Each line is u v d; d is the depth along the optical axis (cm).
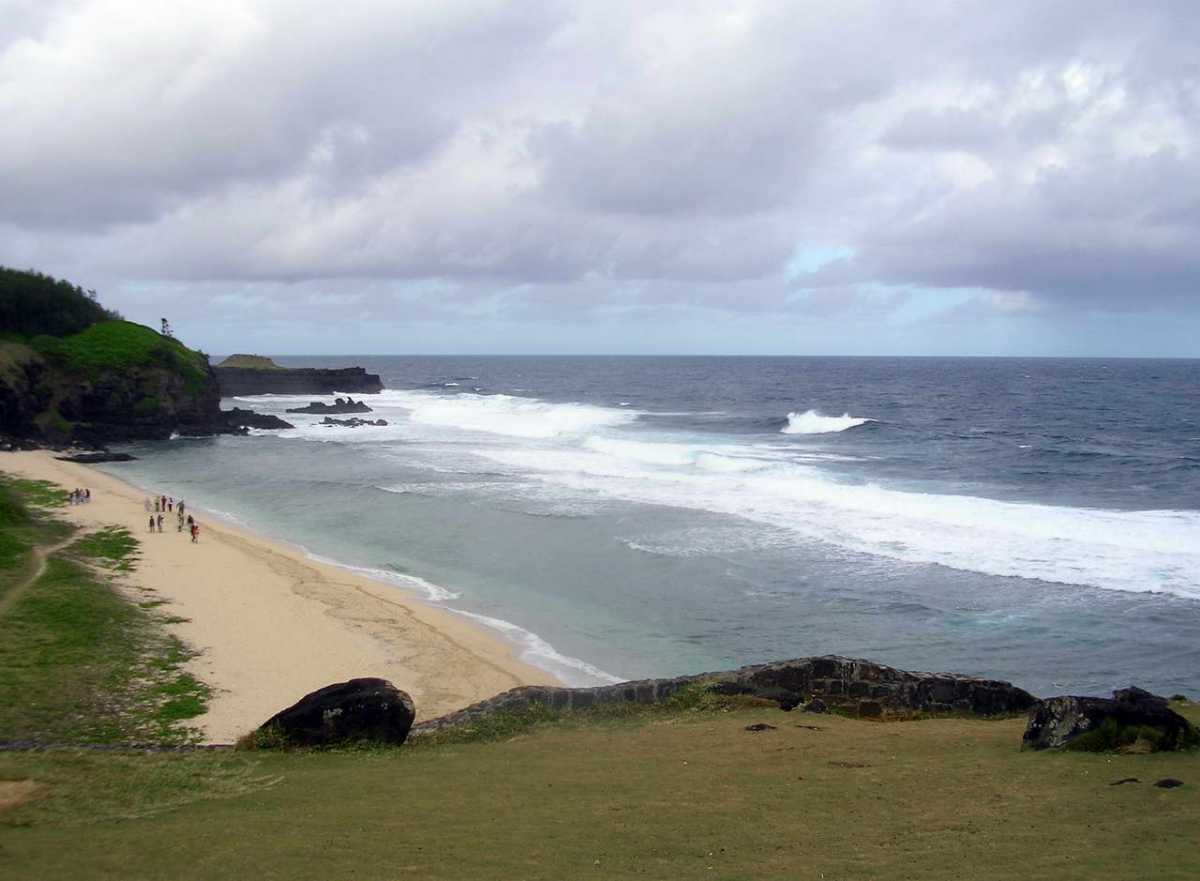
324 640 2584
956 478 5172
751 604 2914
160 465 6562
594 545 3684
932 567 3216
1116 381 17438
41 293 9262
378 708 1627
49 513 4356
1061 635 2562
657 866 957
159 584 3125
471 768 1427
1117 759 1255
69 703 2017
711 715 1758
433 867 972
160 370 8506
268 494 5200
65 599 2791
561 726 1716
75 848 1076
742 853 990
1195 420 9119
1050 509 3988
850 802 1167
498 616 2867
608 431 7881
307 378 14625
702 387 16238
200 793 1327
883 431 7756
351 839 1078
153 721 1950
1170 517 3803
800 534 3719
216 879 959
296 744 1606
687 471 5369
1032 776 1213
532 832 1088
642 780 1321
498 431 8375
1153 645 2472
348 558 3653
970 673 2330
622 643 2603
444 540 3875
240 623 2720
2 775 1415
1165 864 873
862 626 2691
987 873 884
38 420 7662
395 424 9269
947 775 1260
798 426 8256
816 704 1802
